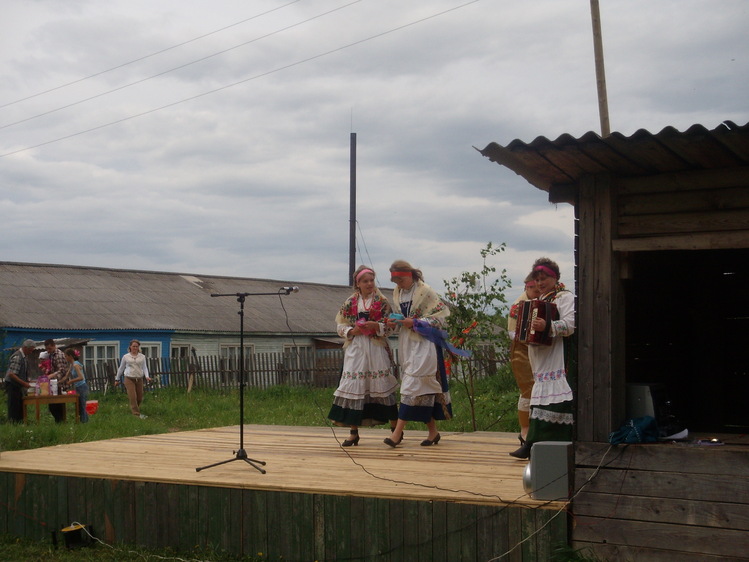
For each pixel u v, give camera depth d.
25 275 24.95
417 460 6.77
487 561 5.13
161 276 29.66
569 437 5.67
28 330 21.45
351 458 6.95
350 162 27.41
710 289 6.54
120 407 17.92
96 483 6.53
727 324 6.50
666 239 4.79
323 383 23.61
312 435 8.80
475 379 14.38
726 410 6.50
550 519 4.96
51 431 12.06
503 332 10.78
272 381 23.70
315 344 29.44
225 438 8.59
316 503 5.67
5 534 6.90
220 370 23.19
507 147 4.66
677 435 4.99
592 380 4.97
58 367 14.59
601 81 11.16
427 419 7.43
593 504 4.94
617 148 4.53
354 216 27.44
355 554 5.53
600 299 4.95
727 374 6.51
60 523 6.67
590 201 4.98
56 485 6.70
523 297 6.75
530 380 6.70
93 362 22.88
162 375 22.38
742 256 6.30
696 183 4.78
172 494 6.21
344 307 7.66
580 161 4.79
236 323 27.05
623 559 4.84
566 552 4.89
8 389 13.82
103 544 6.41
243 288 31.53
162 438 8.68
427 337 7.38
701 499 4.68
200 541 6.08
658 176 4.88
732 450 4.62
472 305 10.66
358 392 7.54
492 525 5.13
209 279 31.34
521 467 6.34
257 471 6.41
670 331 6.38
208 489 6.07
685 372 6.58
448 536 5.25
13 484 6.89
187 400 19.66
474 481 5.75
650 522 4.79
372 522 5.48
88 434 12.42
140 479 6.34
